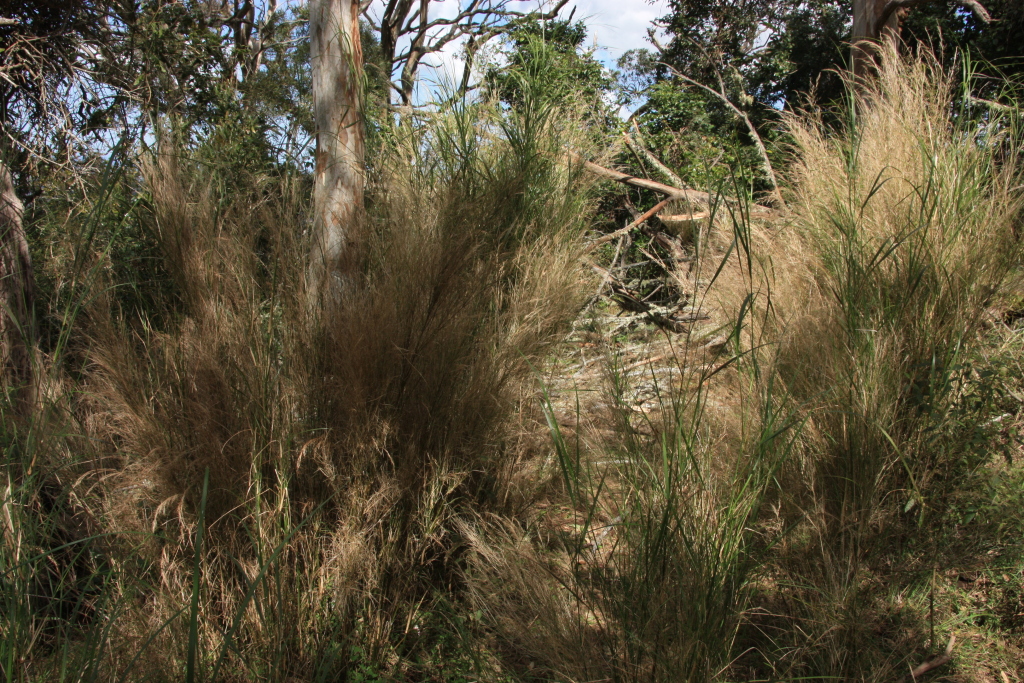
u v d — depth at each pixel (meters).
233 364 2.08
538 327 2.71
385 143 3.33
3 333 2.49
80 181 2.88
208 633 1.97
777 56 14.40
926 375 2.56
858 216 2.89
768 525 2.36
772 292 2.99
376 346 2.12
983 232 2.76
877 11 5.77
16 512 1.92
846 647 2.03
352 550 2.07
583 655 1.80
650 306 4.95
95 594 2.09
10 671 1.60
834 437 2.47
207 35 7.37
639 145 5.96
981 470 2.43
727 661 1.83
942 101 3.11
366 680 2.03
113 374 2.01
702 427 2.13
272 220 2.28
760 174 5.68
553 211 3.37
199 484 1.99
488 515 2.46
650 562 1.77
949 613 2.24
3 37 5.20
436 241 2.42
